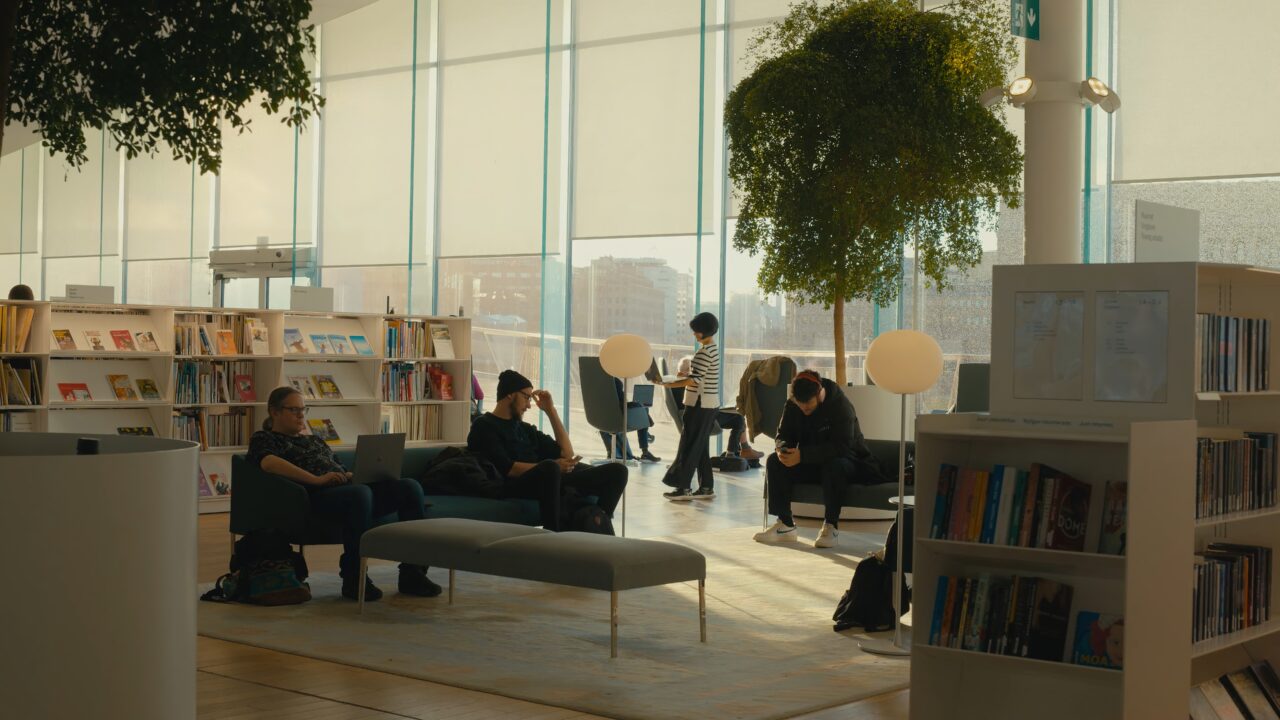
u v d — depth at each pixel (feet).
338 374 32.71
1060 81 20.77
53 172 59.72
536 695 13.80
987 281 33.81
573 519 21.53
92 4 16.17
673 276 40.75
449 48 45.68
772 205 28.37
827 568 22.62
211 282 52.75
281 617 17.90
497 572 16.44
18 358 27.09
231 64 16.52
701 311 39.37
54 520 6.37
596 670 15.05
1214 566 13.37
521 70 43.91
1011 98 20.58
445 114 45.78
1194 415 12.14
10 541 6.23
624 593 20.20
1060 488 12.14
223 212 52.29
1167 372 12.16
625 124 41.29
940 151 27.17
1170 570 12.01
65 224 59.11
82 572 6.47
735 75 38.99
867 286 29.32
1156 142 30.66
